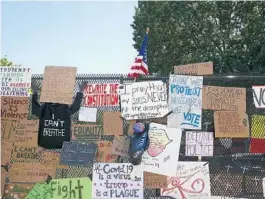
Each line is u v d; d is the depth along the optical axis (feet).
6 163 18.84
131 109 18.58
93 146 18.65
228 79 18.56
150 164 18.44
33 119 18.98
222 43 90.84
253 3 86.53
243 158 18.30
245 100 18.40
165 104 18.43
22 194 18.78
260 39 81.46
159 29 90.79
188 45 91.86
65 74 18.84
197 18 90.94
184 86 18.54
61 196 18.69
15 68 19.07
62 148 18.72
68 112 18.76
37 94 18.98
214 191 18.33
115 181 18.54
